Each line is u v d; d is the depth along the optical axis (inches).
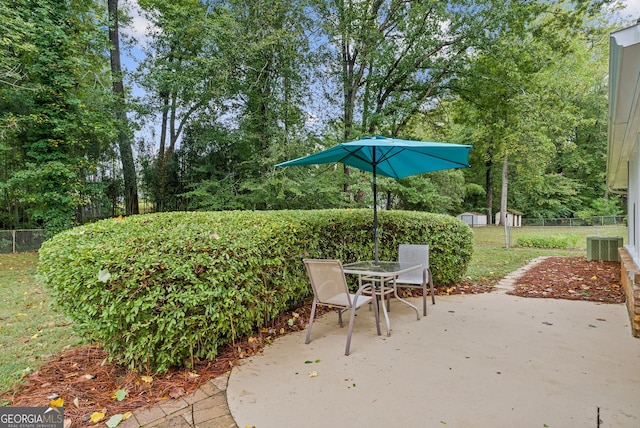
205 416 81.7
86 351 123.6
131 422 80.4
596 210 943.7
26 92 330.3
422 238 207.0
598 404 80.7
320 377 98.0
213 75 403.5
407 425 74.4
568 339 122.3
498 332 131.0
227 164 498.3
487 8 399.9
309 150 427.8
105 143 478.6
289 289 145.5
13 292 219.1
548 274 249.6
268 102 428.1
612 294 185.5
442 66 438.0
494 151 692.1
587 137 911.0
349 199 458.0
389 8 448.1
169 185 536.4
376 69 455.5
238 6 396.2
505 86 432.8
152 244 103.5
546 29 427.2
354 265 157.9
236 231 126.1
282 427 75.4
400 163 172.6
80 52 366.6
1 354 121.4
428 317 151.9
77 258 94.7
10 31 289.0
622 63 90.7
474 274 254.8
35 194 346.0
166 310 97.4
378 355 112.0
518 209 1035.9
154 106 494.0
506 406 80.6
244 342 125.0
